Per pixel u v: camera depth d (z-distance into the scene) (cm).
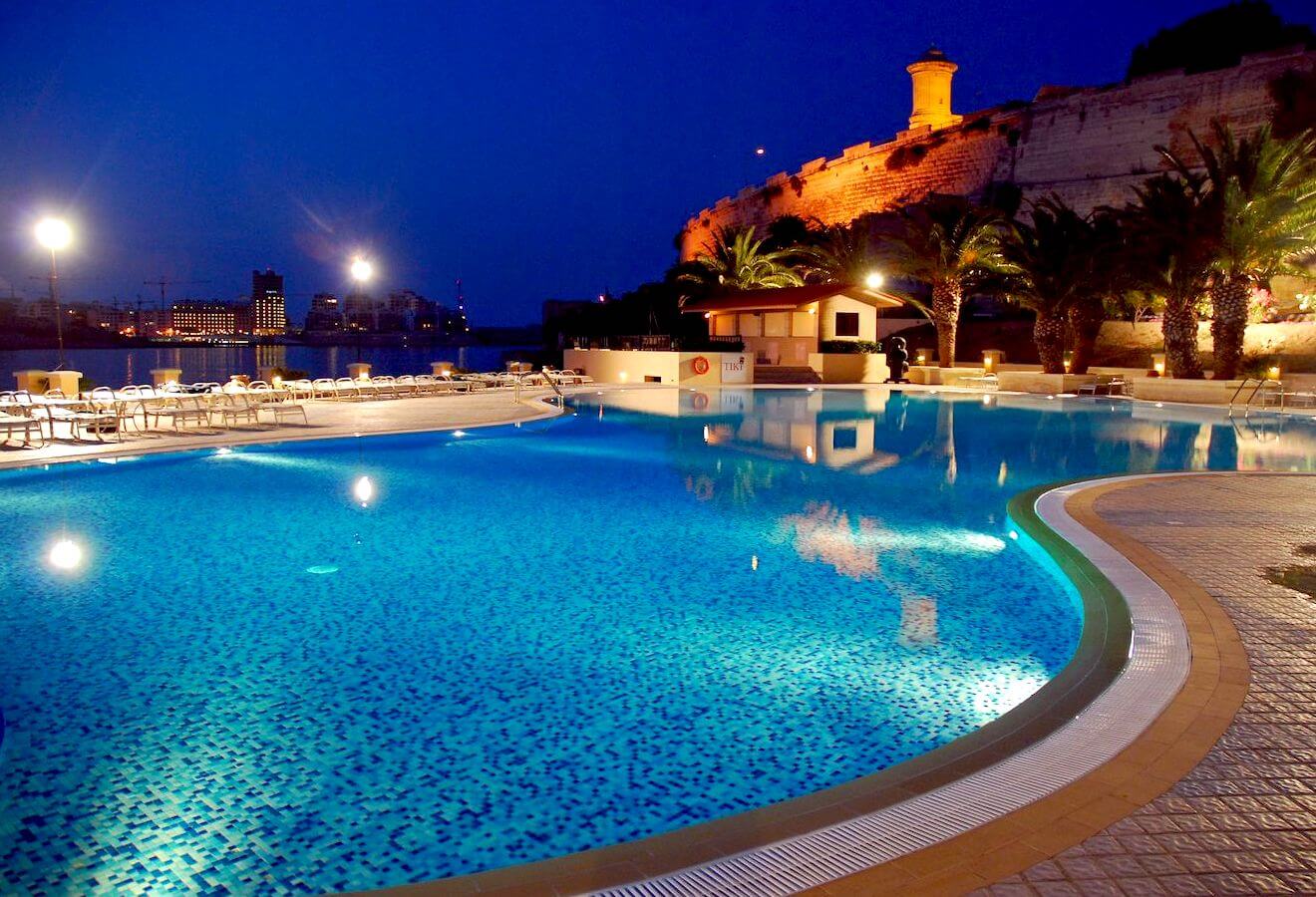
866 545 836
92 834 358
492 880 293
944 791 346
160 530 885
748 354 3112
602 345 3569
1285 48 3950
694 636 592
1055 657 553
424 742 442
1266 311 3127
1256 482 1069
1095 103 4641
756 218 6975
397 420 1781
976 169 5216
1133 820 321
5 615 629
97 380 3909
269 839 356
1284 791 341
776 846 310
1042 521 845
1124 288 2766
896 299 3491
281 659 549
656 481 1180
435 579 721
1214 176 2312
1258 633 525
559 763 421
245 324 18238
